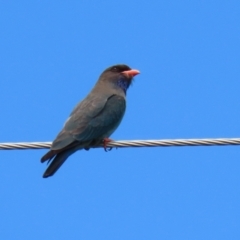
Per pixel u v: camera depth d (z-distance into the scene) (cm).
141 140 1252
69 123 1489
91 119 1505
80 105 1548
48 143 1373
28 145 1307
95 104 1539
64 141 1426
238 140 1212
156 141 1248
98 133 1501
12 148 1281
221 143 1219
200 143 1225
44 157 1349
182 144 1234
